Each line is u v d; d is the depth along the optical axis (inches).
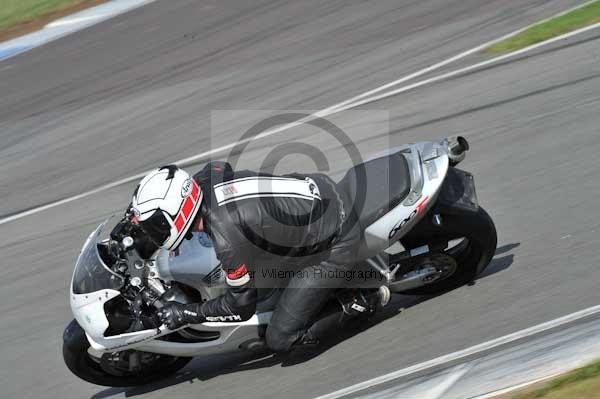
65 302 906.7
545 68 1258.6
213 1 2218.3
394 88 1341.0
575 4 1534.2
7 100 1804.9
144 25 2155.5
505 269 773.9
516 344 637.9
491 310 710.5
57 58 2044.8
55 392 738.8
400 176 724.7
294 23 1855.3
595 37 1334.9
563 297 698.8
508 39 1430.9
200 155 1269.7
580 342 602.9
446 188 745.0
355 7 1852.9
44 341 832.3
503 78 1263.5
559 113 1091.3
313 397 644.1
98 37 2150.6
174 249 633.6
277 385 679.7
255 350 729.6
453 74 1336.1
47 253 1046.4
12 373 783.1
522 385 561.3
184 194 620.7
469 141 1083.9
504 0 1667.1
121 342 661.3
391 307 772.6
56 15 2490.2
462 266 757.9
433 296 767.7
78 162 1369.3
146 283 672.4
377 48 1558.8
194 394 698.8
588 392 524.7
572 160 962.7
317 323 697.6
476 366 615.8
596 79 1166.3
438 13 1678.2
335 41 1662.2
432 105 1233.4
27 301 929.5
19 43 2284.7
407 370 647.8
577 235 801.6
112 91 1702.8
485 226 736.3
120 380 719.7
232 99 1481.3
